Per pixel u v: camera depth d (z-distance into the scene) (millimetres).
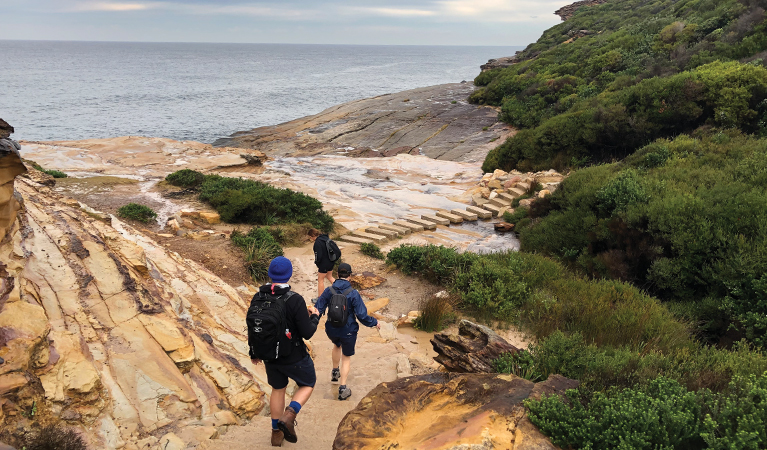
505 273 10391
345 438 3273
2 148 4254
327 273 8398
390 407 3592
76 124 46969
